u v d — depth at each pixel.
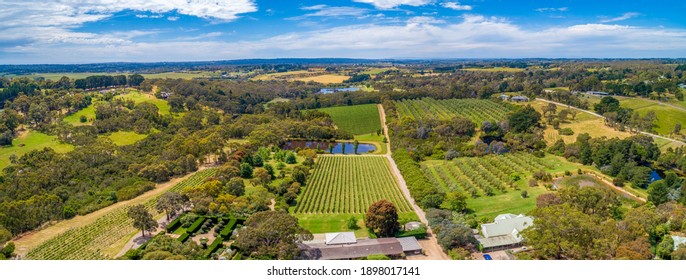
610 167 162.75
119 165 170.25
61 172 155.88
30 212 113.06
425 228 107.38
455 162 183.62
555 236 80.62
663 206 111.94
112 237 104.75
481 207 129.00
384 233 104.12
